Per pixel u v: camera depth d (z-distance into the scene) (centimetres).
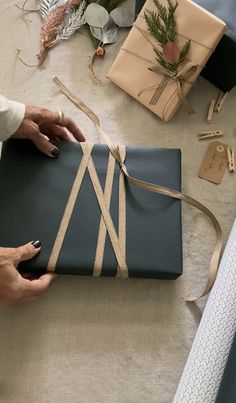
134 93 127
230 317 92
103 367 105
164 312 109
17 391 103
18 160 111
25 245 102
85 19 137
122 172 112
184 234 116
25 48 138
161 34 119
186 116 129
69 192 109
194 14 117
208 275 113
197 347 94
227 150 125
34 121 110
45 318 108
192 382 89
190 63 118
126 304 110
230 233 110
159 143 126
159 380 104
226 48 118
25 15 142
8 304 107
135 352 106
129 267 104
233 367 80
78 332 107
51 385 103
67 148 114
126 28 139
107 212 108
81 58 136
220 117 129
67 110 130
